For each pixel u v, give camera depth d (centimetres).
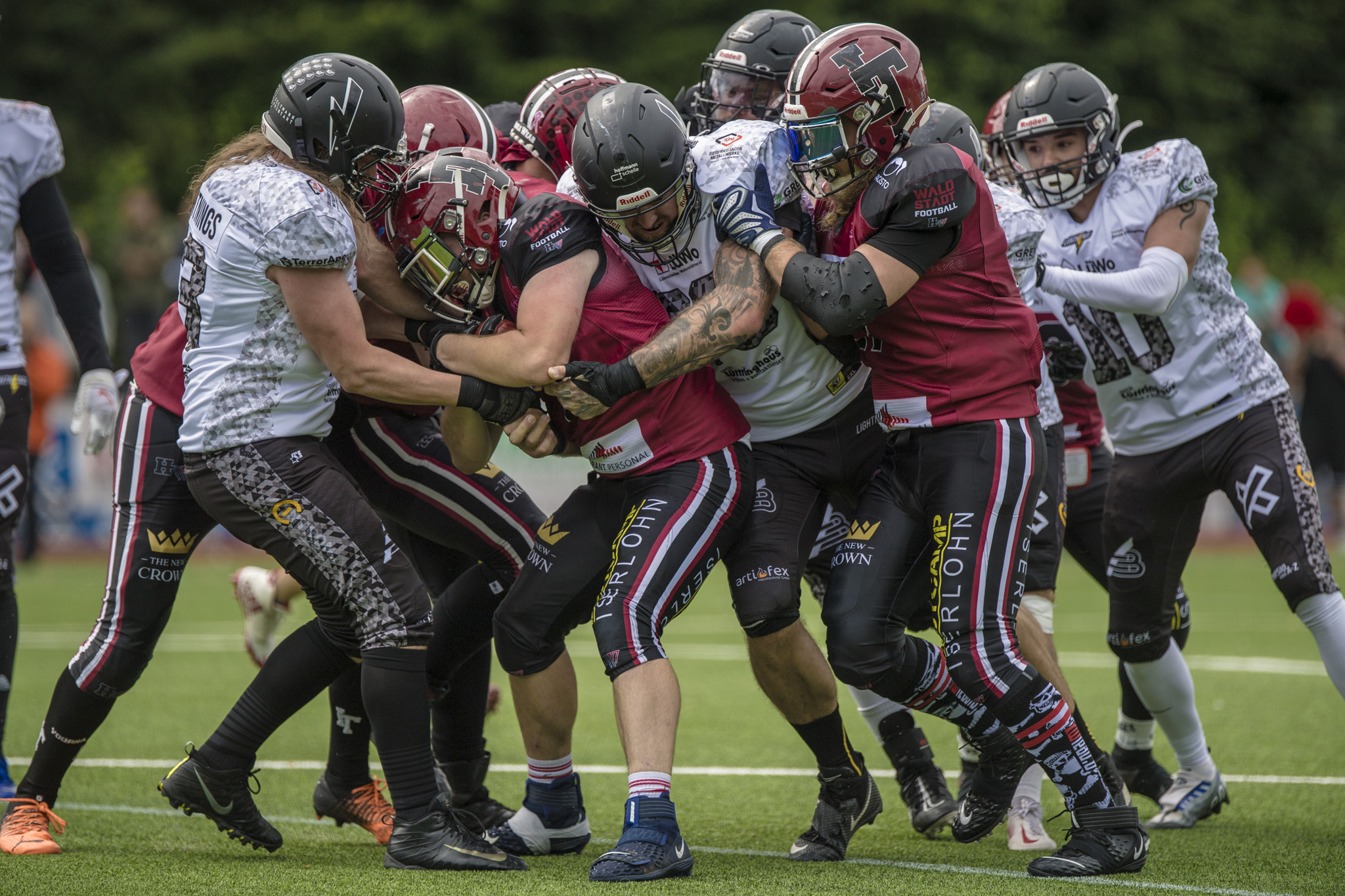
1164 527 1586
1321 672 2620
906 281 1248
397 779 1277
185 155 7600
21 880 1196
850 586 1316
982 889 1191
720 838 1442
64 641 2970
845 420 1408
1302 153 9806
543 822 1377
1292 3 9994
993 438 1284
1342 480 5181
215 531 4841
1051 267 1546
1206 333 1556
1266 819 1523
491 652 1515
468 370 1270
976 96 7969
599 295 1292
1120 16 9044
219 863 1289
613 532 1334
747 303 1263
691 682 2562
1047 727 1259
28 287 4141
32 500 4306
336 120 1243
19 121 1581
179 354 1359
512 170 1475
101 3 7938
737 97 1433
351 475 1473
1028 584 1556
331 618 1328
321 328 1232
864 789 1363
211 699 2314
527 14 7869
